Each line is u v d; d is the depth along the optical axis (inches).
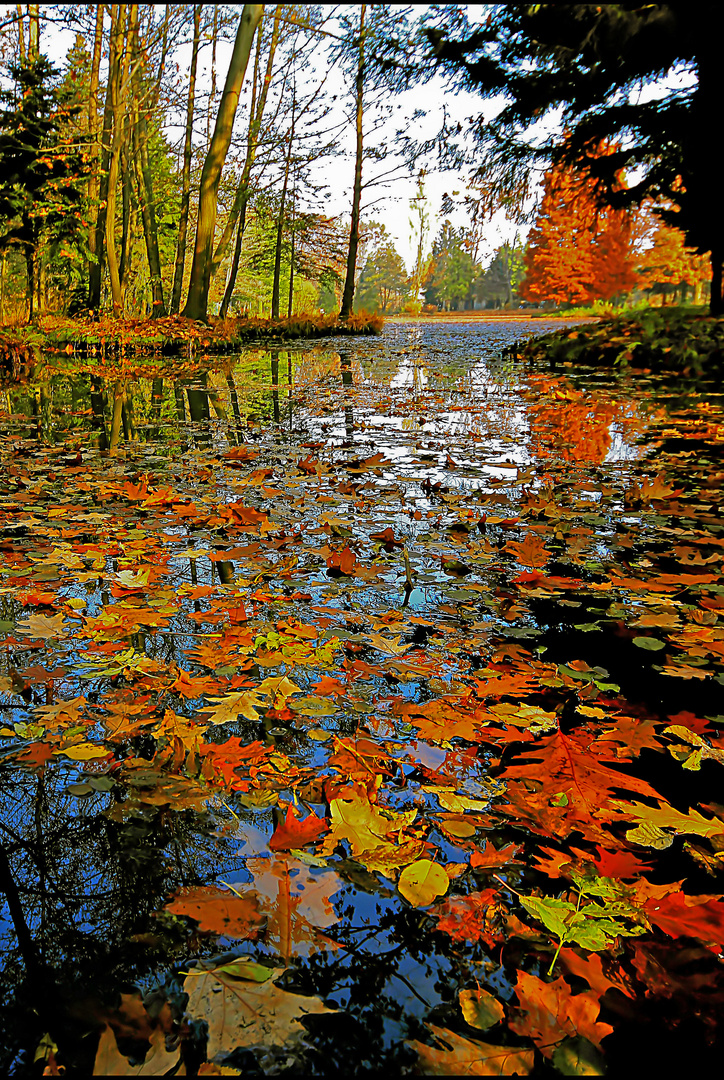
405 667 54.7
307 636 59.8
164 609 65.4
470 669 55.5
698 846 35.7
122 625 61.8
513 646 59.9
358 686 51.5
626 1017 25.2
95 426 196.9
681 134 434.9
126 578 73.6
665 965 27.5
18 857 33.6
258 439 174.9
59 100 612.7
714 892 32.2
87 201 659.4
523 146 500.1
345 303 991.0
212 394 283.3
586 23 406.6
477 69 462.6
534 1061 23.2
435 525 98.6
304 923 29.1
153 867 32.5
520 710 48.1
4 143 573.9
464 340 739.4
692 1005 25.6
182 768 40.9
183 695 49.4
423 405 246.7
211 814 36.6
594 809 37.5
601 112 458.0
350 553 79.0
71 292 837.8
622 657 58.6
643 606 70.2
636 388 300.7
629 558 86.4
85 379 351.3
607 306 1847.9
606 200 510.6
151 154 1029.2
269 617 64.8
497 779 40.4
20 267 854.5
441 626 64.3
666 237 1612.9
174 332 546.6
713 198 422.3
